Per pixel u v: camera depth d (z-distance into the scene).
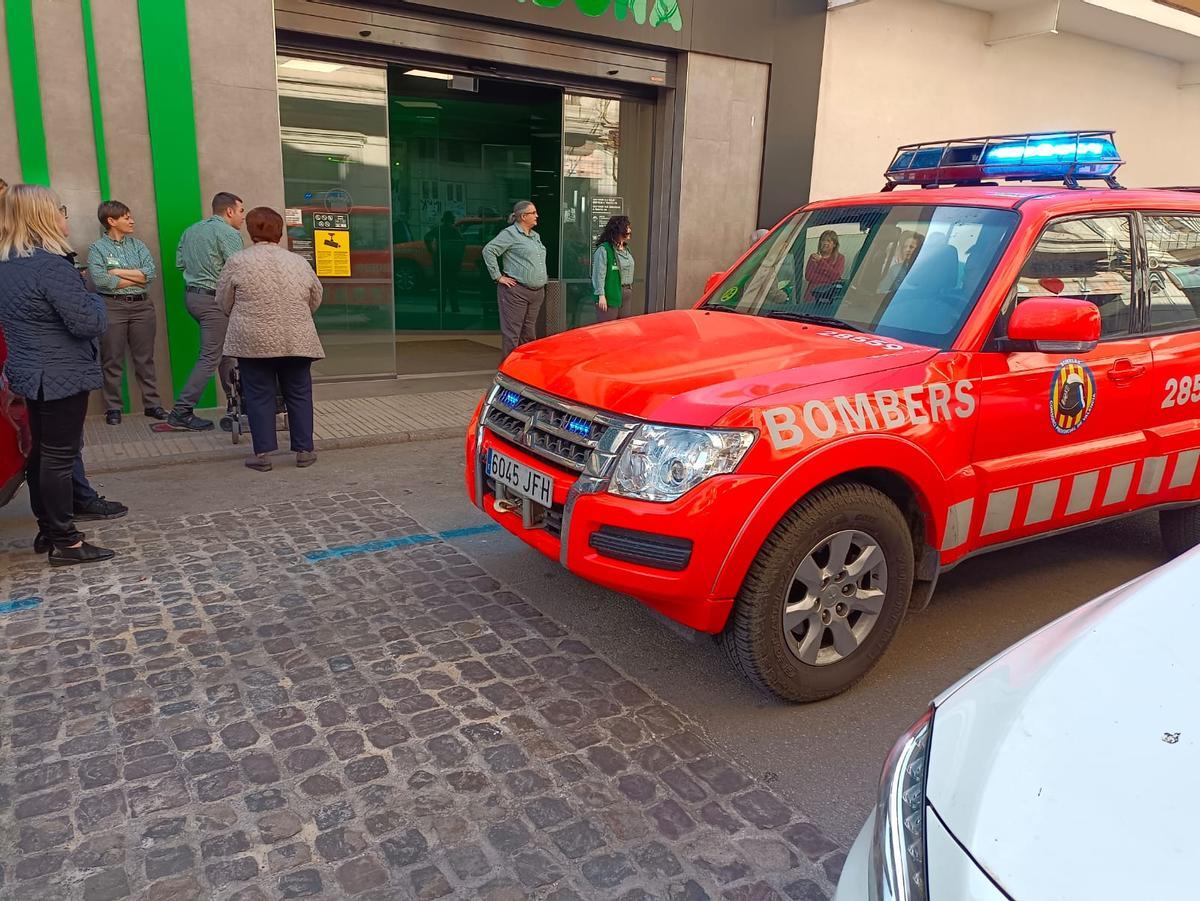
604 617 4.05
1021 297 3.69
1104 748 1.58
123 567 4.47
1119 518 4.28
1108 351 3.94
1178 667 1.77
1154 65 15.81
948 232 3.94
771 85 11.33
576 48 9.96
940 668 3.73
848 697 3.48
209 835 2.59
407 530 5.10
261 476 6.14
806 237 4.52
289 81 8.62
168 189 7.73
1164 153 16.66
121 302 7.31
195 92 7.68
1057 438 3.80
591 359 3.61
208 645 3.69
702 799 2.81
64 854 2.50
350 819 2.67
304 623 3.91
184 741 3.03
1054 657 1.87
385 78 9.09
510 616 4.04
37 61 7.04
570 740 3.10
